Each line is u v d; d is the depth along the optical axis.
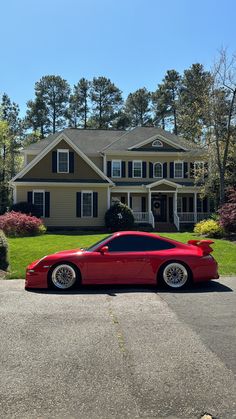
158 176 35.84
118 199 35.09
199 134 30.06
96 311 7.51
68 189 30.77
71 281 9.80
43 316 7.14
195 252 10.09
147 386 4.29
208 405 3.90
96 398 4.04
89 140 37.81
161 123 71.12
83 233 26.88
